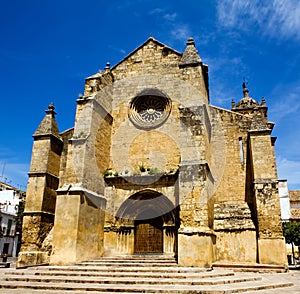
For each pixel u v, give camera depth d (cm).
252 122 1994
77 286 1081
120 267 1422
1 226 5566
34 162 2045
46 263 1870
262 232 1761
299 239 3469
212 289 987
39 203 1934
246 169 2067
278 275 1540
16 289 1105
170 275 1226
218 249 1873
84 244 1655
